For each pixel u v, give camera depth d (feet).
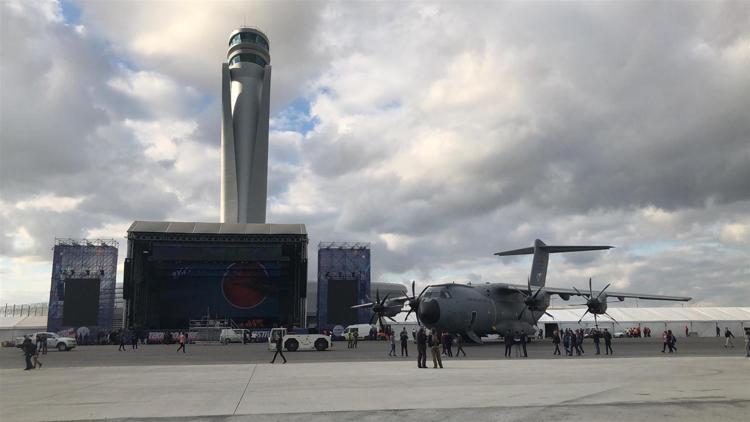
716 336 234.79
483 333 131.23
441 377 56.70
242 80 344.69
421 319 116.06
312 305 315.37
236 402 39.86
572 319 255.50
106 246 197.47
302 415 34.27
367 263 208.54
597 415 33.35
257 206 333.01
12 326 232.53
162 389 48.37
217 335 194.59
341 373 62.95
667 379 52.75
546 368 66.80
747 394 41.70
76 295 192.65
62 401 41.14
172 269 207.31
